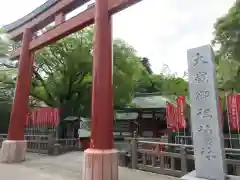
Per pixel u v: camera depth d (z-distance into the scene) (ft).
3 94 66.08
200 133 17.67
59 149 44.37
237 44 38.83
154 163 26.63
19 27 39.01
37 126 52.70
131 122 71.51
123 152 30.78
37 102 71.46
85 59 52.16
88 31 54.70
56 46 51.26
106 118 21.26
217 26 41.24
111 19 24.32
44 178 24.00
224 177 16.19
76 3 29.89
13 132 34.71
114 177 20.31
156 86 89.97
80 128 63.26
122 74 53.93
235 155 28.30
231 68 40.11
